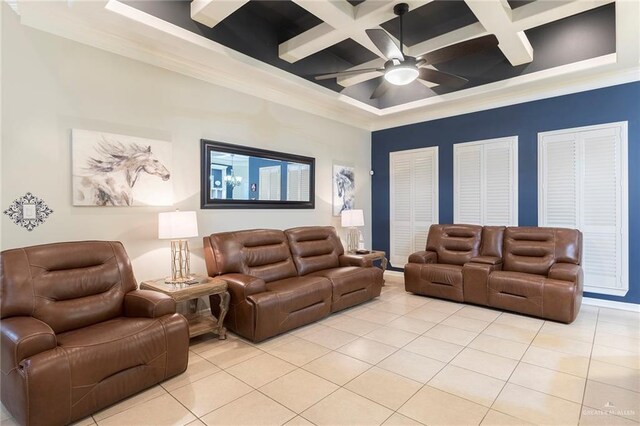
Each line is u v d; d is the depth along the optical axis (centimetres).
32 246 245
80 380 197
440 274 446
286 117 476
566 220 438
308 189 512
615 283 405
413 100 533
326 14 305
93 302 253
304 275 421
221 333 323
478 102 502
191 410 211
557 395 224
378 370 261
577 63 390
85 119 297
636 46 330
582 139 424
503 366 265
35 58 271
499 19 311
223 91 400
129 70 323
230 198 409
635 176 393
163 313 251
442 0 338
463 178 525
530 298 373
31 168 270
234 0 284
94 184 301
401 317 385
